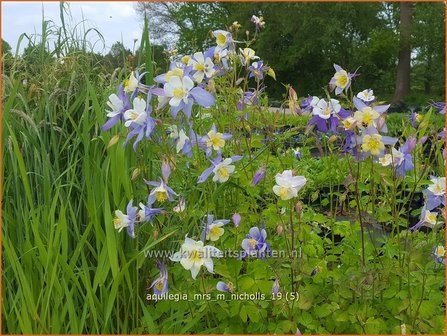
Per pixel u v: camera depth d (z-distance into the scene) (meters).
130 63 3.70
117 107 2.78
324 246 3.37
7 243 2.91
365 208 3.20
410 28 25.80
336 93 2.87
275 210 3.09
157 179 3.35
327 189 4.98
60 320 2.82
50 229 2.98
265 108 3.60
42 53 3.76
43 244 2.99
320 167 5.35
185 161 3.26
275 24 27.73
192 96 2.68
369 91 3.18
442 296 2.98
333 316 2.76
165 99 2.72
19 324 2.82
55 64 3.69
